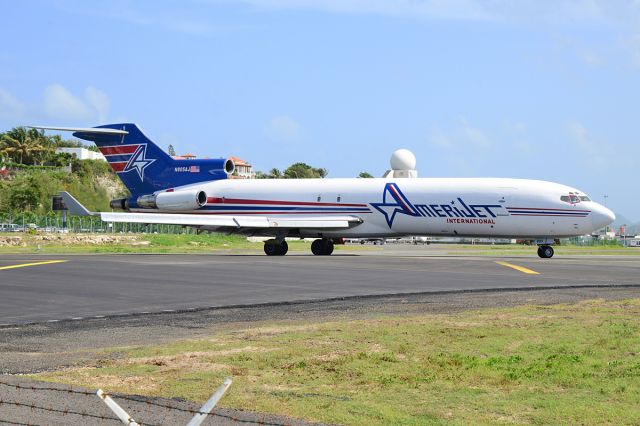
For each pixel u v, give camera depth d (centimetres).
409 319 2550
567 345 2016
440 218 6494
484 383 1606
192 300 3167
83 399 1427
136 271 4459
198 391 1529
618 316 2562
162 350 2003
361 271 4531
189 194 7381
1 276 4119
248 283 3831
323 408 1399
